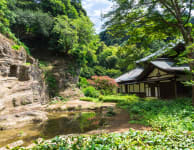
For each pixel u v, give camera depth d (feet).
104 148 9.91
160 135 13.44
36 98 43.83
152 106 32.22
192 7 31.37
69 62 82.89
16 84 36.68
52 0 92.07
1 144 17.56
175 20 34.76
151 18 32.48
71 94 70.79
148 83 59.98
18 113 31.24
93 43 104.58
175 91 42.96
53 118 33.32
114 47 144.66
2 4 52.11
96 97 68.80
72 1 119.24
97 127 22.95
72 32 78.89
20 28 76.89
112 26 33.94
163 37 39.24
